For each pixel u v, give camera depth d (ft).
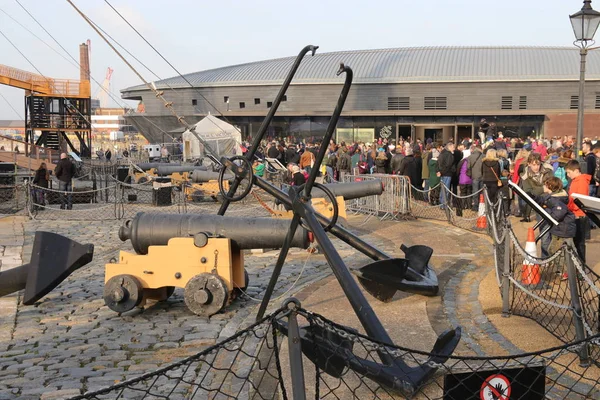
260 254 46.47
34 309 32.58
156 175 108.78
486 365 18.98
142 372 23.45
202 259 30.40
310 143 155.63
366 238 51.39
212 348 13.39
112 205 80.89
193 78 220.43
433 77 191.42
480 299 31.12
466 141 84.33
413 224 58.39
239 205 79.41
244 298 33.76
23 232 59.41
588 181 38.86
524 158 57.47
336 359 16.98
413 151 77.46
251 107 206.18
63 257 32.40
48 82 168.04
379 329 18.92
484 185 54.95
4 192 87.71
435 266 39.81
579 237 33.78
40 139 176.96
